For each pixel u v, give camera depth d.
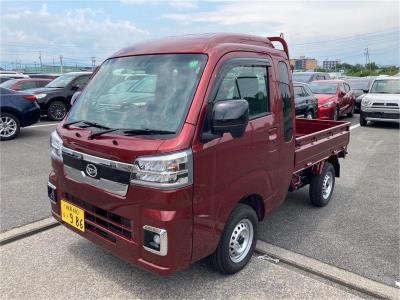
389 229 4.65
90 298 3.17
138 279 3.45
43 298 3.16
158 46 3.49
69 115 3.64
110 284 3.37
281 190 4.00
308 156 4.59
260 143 3.46
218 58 3.08
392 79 14.19
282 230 4.58
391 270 3.68
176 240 2.76
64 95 13.83
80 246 4.04
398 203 5.61
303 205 5.47
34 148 8.80
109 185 2.93
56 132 3.56
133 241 2.88
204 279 3.46
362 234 4.50
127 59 3.57
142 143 2.76
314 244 4.21
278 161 3.82
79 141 3.13
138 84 3.27
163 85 3.11
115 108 3.27
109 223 3.05
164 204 2.70
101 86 3.58
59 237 4.25
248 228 3.63
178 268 2.84
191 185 2.78
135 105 3.15
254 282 3.44
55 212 3.69
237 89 3.26
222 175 3.05
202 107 2.85
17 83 14.71
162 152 2.67
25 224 4.52
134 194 2.78
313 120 6.30
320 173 5.09
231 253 3.49
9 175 6.55
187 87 2.97
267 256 3.91
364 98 13.91
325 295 3.27
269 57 3.71
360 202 5.64
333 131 5.40
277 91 3.76
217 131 2.80
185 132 2.75
